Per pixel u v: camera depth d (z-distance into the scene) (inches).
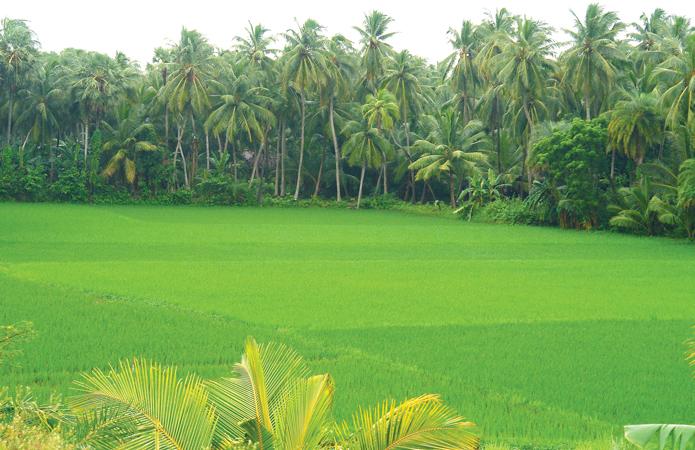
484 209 2493.8
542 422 424.8
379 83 3189.0
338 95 3046.3
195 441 180.4
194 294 919.0
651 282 1086.4
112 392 188.4
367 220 2404.0
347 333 693.9
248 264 1248.8
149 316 744.3
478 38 2915.8
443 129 2780.5
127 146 2896.2
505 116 2815.0
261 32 3132.4
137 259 1299.2
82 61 2928.2
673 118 1919.3
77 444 184.7
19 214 2245.3
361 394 472.4
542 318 785.6
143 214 2416.3
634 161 2204.7
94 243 1541.6
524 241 1776.6
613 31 2289.6
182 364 550.0
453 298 920.9
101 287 952.9
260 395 190.9
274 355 209.8
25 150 2871.6
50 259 1270.9
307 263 1282.0
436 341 661.9
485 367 565.6
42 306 784.9
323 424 185.0
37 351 565.9
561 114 2699.3
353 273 1158.3
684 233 1892.2
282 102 3038.9
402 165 3036.4
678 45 2124.8
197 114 2977.4
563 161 2121.1
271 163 3393.2
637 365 575.2
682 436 213.3
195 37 2864.2
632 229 2042.3
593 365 573.9
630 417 440.8
